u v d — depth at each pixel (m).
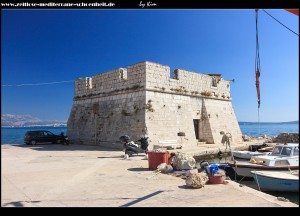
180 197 8.45
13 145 29.16
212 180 10.36
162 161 13.52
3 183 10.39
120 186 9.96
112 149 24.41
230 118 34.69
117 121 26.97
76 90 34.69
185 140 27.28
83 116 32.41
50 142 31.28
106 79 29.80
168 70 27.33
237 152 23.12
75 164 15.38
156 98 25.80
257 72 11.01
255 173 13.03
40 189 9.44
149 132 24.08
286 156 16.03
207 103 31.62
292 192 12.59
